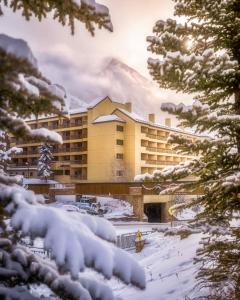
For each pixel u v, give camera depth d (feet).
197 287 31.32
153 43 23.75
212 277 24.36
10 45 6.50
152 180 24.88
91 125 178.60
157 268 44.32
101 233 8.73
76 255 7.08
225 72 21.48
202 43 25.72
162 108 20.57
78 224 8.03
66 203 149.89
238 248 24.23
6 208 7.93
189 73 21.45
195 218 25.89
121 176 170.30
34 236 7.34
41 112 9.78
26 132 9.17
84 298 9.18
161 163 189.88
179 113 20.27
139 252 70.64
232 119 21.39
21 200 7.98
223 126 21.83
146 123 179.22
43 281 9.36
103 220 9.09
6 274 9.21
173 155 199.21
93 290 9.71
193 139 23.15
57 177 191.52
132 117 173.58
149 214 163.22
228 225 25.71
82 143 185.98
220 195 23.12
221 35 24.07
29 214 7.52
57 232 7.27
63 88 9.81
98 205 150.92
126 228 108.47
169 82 22.45
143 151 178.91
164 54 23.85
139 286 7.95
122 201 161.68
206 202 24.64
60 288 9.25
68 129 189.78
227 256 24.34
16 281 9.63
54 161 192.44
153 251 67.46
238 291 22.86
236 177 20.83
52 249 7.06
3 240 9.79
